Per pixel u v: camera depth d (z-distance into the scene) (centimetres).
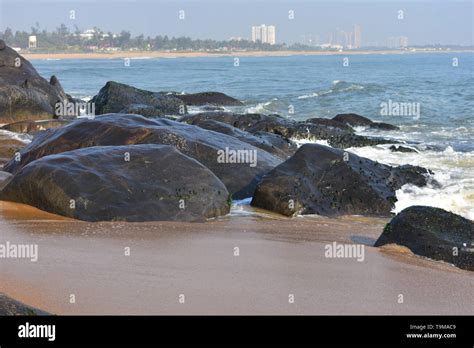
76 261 1023
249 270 1016
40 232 1184
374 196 1520
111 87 3434
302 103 4231
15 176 1388
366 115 3619
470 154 2306
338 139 2462
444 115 3534
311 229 1320
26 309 713
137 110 3006
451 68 9881
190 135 1628
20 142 2247
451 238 1147
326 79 6912
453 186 1691
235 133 1891
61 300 863
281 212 1443
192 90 5588
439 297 937
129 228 1235
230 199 1428
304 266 1051
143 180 1348
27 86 3119
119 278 952
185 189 1358
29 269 978
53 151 1603
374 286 970
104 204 1299
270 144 1859
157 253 1085
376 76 7431
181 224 1291
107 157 1380
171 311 840
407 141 2523
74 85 6322
